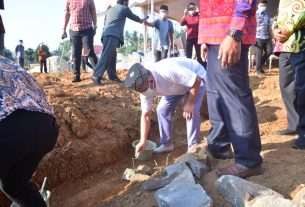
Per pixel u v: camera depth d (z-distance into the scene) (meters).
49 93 5.26
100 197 3.68
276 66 10.33
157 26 9.52
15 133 2.12
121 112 5.32
